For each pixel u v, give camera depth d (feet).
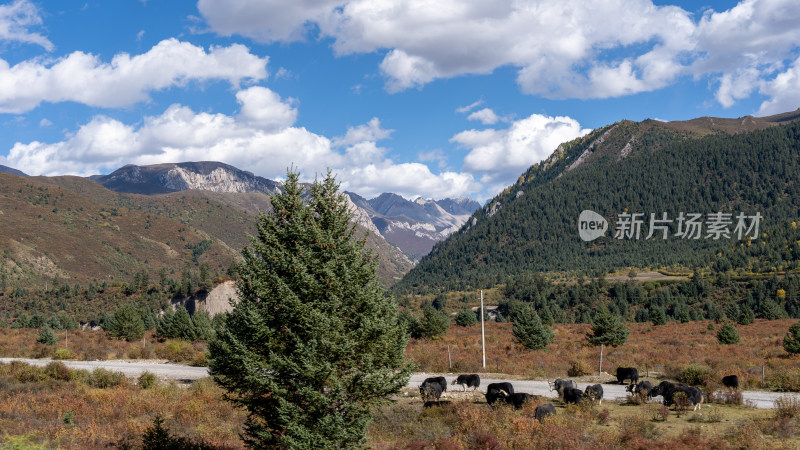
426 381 89.81
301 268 42.45
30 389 84.99
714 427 64.08
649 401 80.07
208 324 188.14
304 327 41.42
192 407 73.26
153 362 145.79
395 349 43.68
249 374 40.52
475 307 610.65
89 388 91.09
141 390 90.74
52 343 172.55
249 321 42.09
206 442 58.34
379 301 44.19
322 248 44.29
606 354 138.31
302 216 45.44
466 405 71.41
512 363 128.26
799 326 129.80
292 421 39.45
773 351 135.85
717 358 124.16
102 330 271.08
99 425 64.39
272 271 44.09
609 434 58.44
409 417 70.18
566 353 146.10
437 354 139.85
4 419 63.77
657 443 53.36
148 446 54.39
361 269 44.57
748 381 95.61
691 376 96.07
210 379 100.58
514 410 72.02
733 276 550.77
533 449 53.83
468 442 56.44
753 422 64.03
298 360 41.09
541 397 81.20
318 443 38.93
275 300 42.63
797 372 97.25
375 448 54.65
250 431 44.34
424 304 614.75
